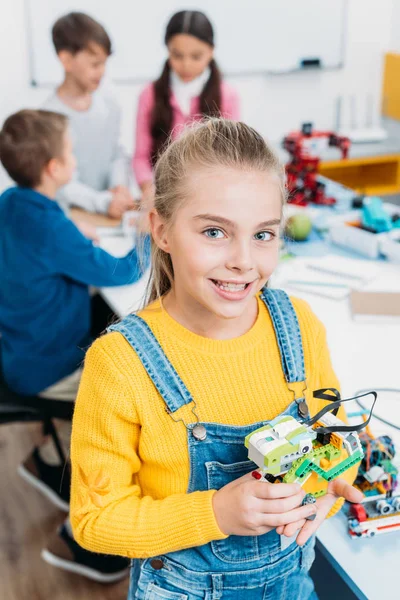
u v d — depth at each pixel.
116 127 2.66
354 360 1.31
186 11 2.36
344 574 0.84
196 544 0.70
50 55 2.87
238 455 0.76
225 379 0.77
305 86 3.31
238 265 0.68
